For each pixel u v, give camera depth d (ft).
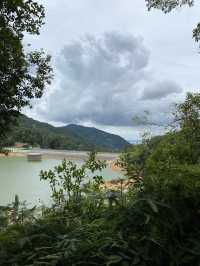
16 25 39.06
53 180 18.10
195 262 10.03
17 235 12.03
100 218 12.28
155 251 10.09
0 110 40.60
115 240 10.30
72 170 17.80
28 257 10.71
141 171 12.25
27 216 13.58
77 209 14.89
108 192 12.34
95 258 10.23
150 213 10.54
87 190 16.28
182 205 10.82
